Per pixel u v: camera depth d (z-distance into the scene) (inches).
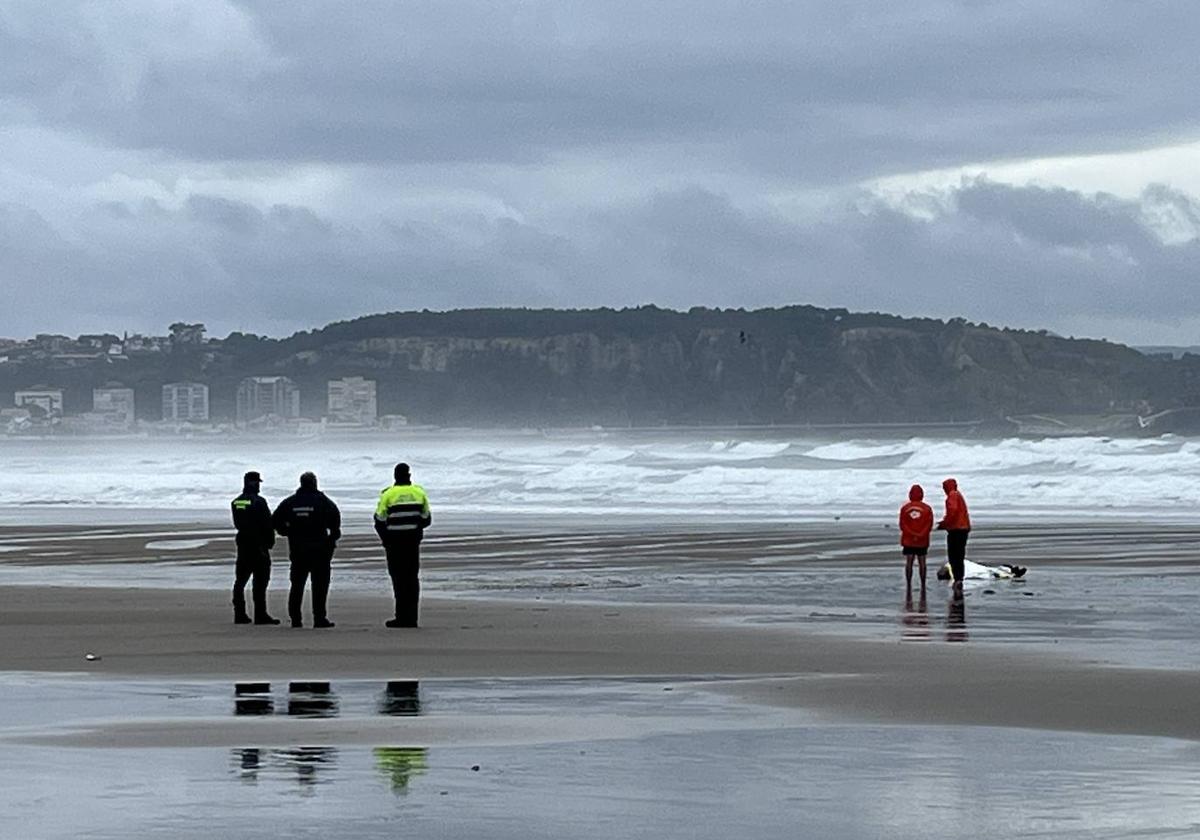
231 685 669.3
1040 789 434.3
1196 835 379.2
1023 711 576.7
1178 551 1561.3
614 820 396.5
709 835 381.1
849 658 757.3
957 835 380.8
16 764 473.4
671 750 497.4
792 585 1230.9
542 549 1663.4
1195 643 819.4
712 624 932.6
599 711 585.3
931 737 521.0
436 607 1053.2
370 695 634.8
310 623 965.2
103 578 1352.1
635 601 1099.9
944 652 780.0
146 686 666.8
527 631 898.1
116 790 432.5
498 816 400.5
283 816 399.5
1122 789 434.0
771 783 443.5
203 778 450.6
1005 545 1658.5
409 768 466.6
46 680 689.0
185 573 1408.7
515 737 524.4
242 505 952.9
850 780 447.8
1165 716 563.2
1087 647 800.9
